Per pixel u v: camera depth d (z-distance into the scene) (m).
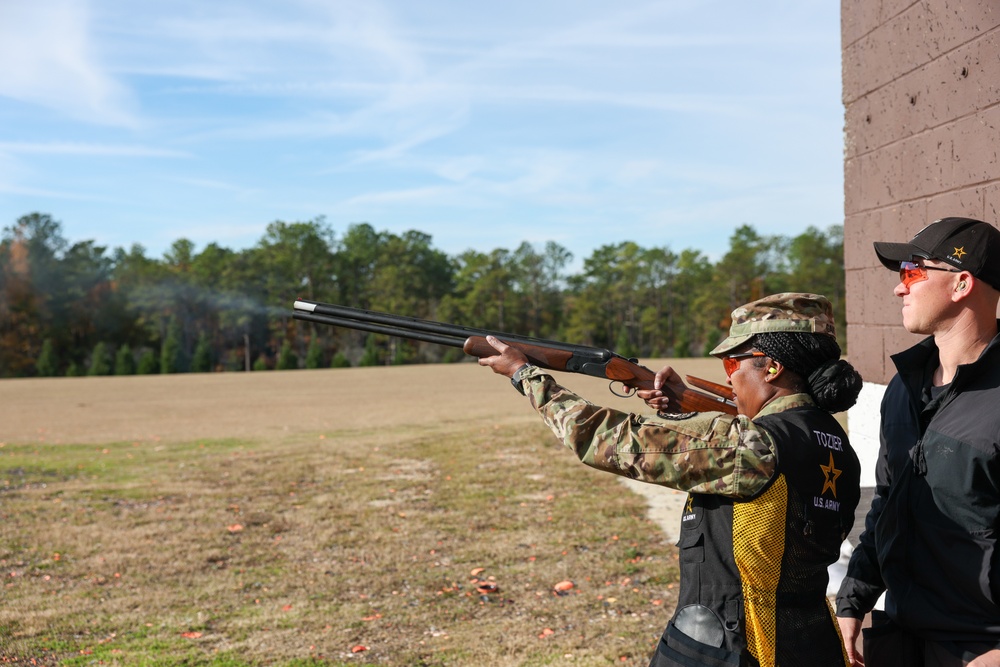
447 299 116.50
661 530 7.67
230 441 17.30
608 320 112.44
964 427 1.87
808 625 1.77
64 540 7.76
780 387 1.93
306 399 32.03
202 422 22.67
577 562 6.62
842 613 2.27
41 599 5.92
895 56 4.21
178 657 4.72
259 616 5.49
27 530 8.22
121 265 117.56
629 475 1.78
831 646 1.81
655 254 115.44
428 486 10.51
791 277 106.00
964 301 2.01
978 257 1.97
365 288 125.06
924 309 2.05
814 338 1.89
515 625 5.17
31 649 4.89
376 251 130.00
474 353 2.16
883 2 4.33
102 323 99.38
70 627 5.30
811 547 1.77
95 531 8.16
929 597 1.94
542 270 117.12
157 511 9.22
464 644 4.84
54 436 19.05
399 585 6.16
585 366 2.28
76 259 104.88
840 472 1.83
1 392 39.44
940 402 1.99
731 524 1.76
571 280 121.50
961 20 3.63
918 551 1.97
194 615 5.53
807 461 1.77
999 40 3.37
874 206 4.45
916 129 4.02
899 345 4.19
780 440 1.77
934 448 1.93
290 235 120.94
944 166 3.78
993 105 3.42
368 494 10.09
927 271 2.04
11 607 5.74
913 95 4.04
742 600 1.74
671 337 111.19
